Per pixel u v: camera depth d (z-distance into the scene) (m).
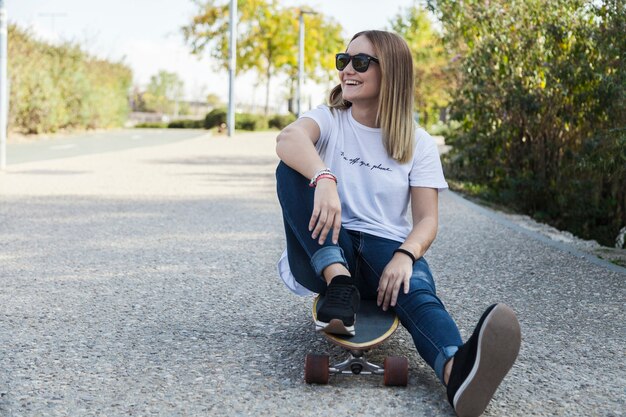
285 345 3.60
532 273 5.46
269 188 11.02
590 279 5.29
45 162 14.56
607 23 7.52
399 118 3.21
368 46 3.19
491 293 4.82
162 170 13.58
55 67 25.69
